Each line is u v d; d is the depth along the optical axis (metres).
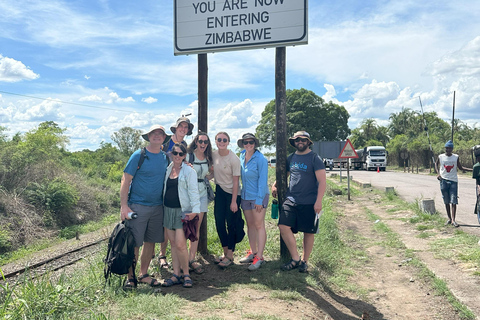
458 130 58.59
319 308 4.07
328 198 14.69
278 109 5.61
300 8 5.59
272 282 4.61
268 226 8.60
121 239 4.10
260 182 5.06
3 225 12.17
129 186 4.32
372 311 4.34
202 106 6.08
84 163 30.47
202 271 5.02
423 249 6.67
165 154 4.56
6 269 8.55
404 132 70.75
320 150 39.47
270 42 5.68
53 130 18.77
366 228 9.19
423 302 4.55
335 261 6.11
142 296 3.82
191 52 6.05
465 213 10.27
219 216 5.30
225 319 3.30
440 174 8.53
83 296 3.77
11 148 16.19
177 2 6.11
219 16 5.91
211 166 5.11
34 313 3.24
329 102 63.47
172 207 4.34
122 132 48.66
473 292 4.60
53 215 14.71
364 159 44.53
